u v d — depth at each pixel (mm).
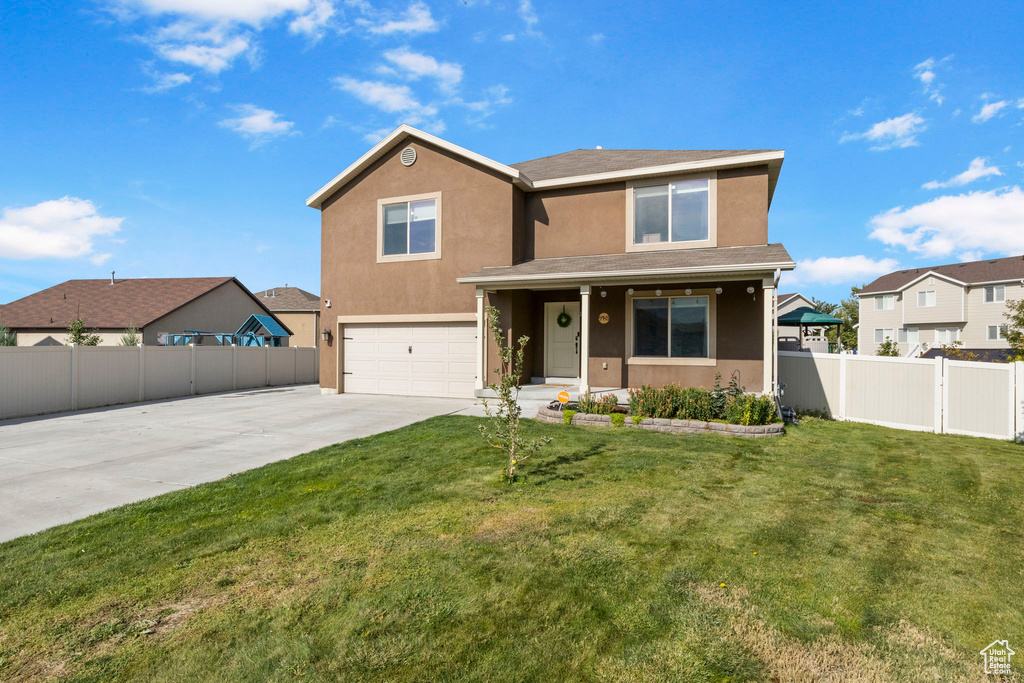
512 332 12688
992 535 4504
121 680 2754
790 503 5324
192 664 2869
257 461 7301
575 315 13375
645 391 9844
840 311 47969
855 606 3350
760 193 11852
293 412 11875
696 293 11875
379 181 14609
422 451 7566
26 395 12055
